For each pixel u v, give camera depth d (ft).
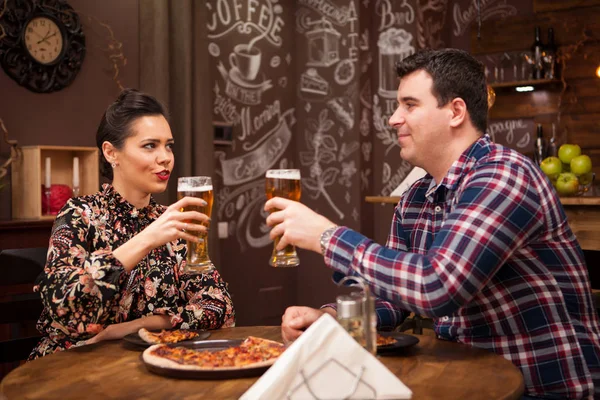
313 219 4.58
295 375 3.32
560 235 4.99
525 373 4.84
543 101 16.79
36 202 9.91
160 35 12.17
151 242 5.13
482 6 17.65
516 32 17.10
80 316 5.23
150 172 6.11
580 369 4.75
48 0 10.92
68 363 4.53
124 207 6.22
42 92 10.95
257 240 15.49
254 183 15.42
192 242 5.09
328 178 16.30
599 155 16.01
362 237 4.50
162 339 4.99
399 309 5.66
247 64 15.19
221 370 3.99
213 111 14.37
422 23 16.47
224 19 14.61
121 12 12.11
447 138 5.16
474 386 3.85
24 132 10.76
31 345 6.59
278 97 16.06
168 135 6.21
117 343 5.17
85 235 5.93
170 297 6.16
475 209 4.46
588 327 5.00
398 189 11.46
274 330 5.56
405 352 4.70
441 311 4.28
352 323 3.65
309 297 16.40
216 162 14.47
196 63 12.61
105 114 6.24
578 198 10.14
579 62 16.22
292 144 16.52
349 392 3.32
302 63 16.51
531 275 4.85
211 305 6.04
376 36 16.56
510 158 4.82
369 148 16.51
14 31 10.52
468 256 4.31
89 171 10.84
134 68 12.34
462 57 5.16
